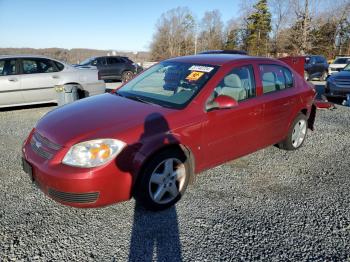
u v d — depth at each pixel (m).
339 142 5.68
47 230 2.84
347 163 4.67
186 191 3.62
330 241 2.79
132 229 2.88
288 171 4.31
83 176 2.68
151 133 3.00
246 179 4.01
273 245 2.71
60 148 2.82
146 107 3.38
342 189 3.80
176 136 3.14
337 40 45.91
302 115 5.07
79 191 2.71
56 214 3.10
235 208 3.29
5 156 4.64
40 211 3.14
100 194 2.77
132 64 17.02
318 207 3.36
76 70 8.39
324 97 9.88
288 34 44.50
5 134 5.83
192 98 3.44
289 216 3.17
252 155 4.88
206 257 2.54
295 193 3.67
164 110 3.29
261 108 4.08
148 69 4.58
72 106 3.66
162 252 2.59
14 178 3.88
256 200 3.47
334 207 3.37
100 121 3.05
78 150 2.75
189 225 2.97
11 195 3.46
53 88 8.02
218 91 3.60
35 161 2.95
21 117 7.29
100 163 2.74
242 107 3.81
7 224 2.91
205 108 3.43
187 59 4.28
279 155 4.92
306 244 2.74
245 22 54.28
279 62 4.71
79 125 3.01
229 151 3.81
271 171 4.29
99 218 3.05
